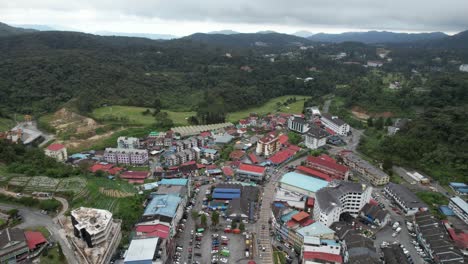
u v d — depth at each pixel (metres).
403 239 154.88
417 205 174.62
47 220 153.38
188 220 168.88
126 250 137.50
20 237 126.69
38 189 176.38
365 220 167.00
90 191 179.38
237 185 193.50
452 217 172.38
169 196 166.75
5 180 181.12
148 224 145.62
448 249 136.75
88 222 136.50
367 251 132.38
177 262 137.50
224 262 138.25
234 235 157.00
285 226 150.62
